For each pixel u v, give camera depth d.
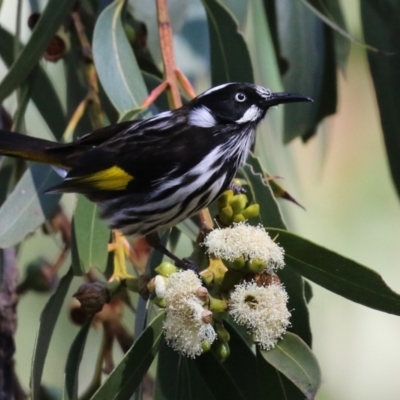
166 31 3.10
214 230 3.02
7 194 3.13
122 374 3.02
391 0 3.17
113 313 3.11
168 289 3.00
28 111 3.20
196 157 3.10
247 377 3.04
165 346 3.05
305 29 3.17
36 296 3.20
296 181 3.20
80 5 3.15
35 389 3.04
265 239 3.01
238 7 3.18
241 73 3.13
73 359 3.05
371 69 3.17
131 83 3.10
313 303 3.31
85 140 3.11
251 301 3.01
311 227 3.28
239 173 3.11
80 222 3.08
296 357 3.01
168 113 3.11
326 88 3.17
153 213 3.10
